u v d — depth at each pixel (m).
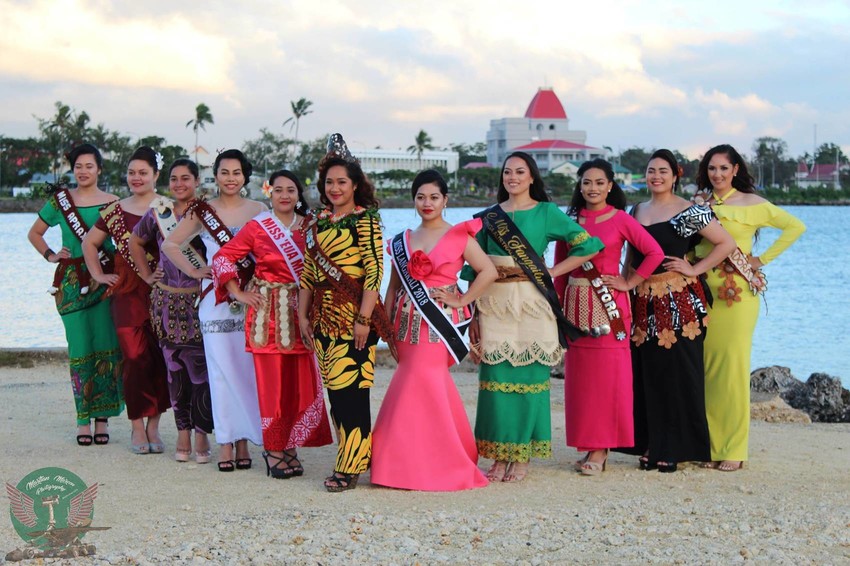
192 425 6.96
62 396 9.79
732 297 6.89
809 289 26.06
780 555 4.85
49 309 20.89
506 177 6.55
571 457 7.33
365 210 6.20
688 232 6.79
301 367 6.57
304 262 6.36
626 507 5.82
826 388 10.07
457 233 6.25
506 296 6.42
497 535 5.20
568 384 6.80
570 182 97.00
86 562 4.85
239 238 6.48
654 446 6.83
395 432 6.27
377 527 5.33
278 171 6.62
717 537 5.20
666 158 6.89
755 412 9.52
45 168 80.38
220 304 6.65
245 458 6.90
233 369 6.70
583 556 4.85
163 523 5.48
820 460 7.32
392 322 6.38
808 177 118.38
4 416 8.73
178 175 6.95
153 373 7.25
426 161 132.88
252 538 5.13
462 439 6.44
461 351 6.25
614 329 6.60
